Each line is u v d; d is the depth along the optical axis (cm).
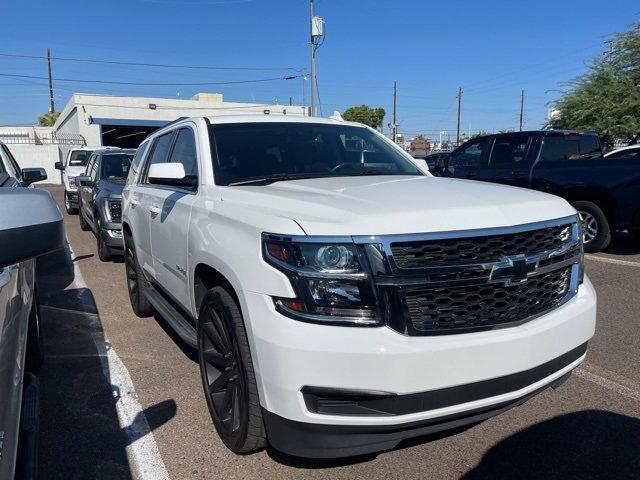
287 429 246
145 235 483
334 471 290
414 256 241
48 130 5797
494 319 255
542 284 278
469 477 285
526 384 265
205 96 4109
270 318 245
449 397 242
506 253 258
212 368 326
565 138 938
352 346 231
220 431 308
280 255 246
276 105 4156
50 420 350
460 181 358
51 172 3588
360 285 235
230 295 293
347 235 238
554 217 288
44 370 429
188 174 397
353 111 5606
